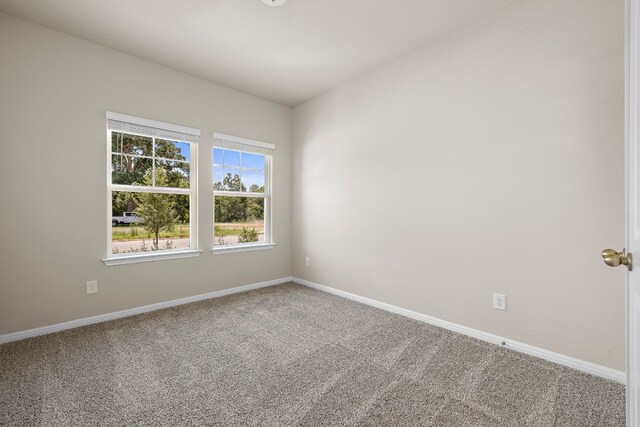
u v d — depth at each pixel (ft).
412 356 6.96
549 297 6.72
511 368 6.42
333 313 9.73
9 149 7.59
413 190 9.22
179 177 10.69
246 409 5.18
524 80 6.97
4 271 7.57
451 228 8.34
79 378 6.04
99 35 8.43
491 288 7.61
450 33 8.27
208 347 7.39
